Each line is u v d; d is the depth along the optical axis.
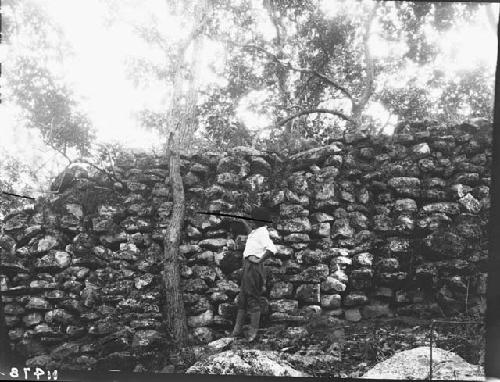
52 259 5.79
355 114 7.49
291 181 5.92
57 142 6.62
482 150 5.68
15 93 6.68
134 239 5.87
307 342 4.98
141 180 6.14
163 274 5.69
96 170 6.23
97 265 5.82
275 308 5.40
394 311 5.37
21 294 5.74
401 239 5.51
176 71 6.60
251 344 4.98
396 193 5.73
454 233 5.36
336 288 5.39
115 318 5.54
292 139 6.91
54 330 5.57
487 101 6.95
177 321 5.36
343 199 5.76
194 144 6.99
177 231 5.69
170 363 5.14
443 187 5.65
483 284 5.11
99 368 5.23
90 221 5.99
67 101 6.72
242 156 6.10
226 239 5.78
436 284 5.30
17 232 6.01
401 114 7.40
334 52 7.90
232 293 5.57
